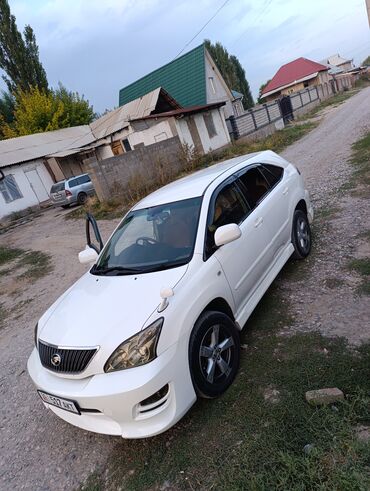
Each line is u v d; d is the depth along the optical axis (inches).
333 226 235.1
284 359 127.0
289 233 184.5
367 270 168.2
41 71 1443.2
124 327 106.0
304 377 115.4
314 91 1535.4
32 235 606.9
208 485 92.2
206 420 112.1
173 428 113.9
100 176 591.8
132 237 153.2
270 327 148.6
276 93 2402.8
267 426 102.1
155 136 847.7
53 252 450.9
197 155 729.0
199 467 98.0
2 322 274.4
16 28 1385.3
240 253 141.2
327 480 82.7
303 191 206.1
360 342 123.9
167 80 1248.2
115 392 97.1
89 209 622.5
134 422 100.2
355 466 82.7
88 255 165.9
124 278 132.4
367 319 134.7
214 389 116.0
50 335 118.1
